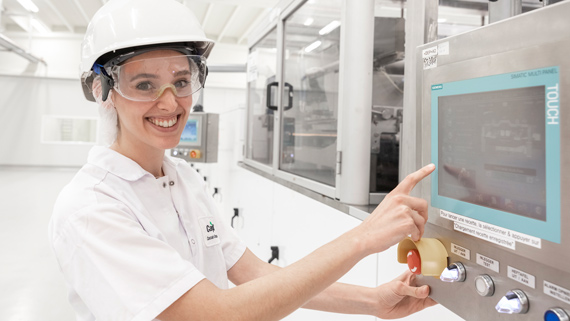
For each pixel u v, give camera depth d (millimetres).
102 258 634
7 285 2822
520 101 502
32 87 7938
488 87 551
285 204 1754
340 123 1296
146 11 727
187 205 899
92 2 6203
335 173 1364
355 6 1252
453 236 643
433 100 672
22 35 7719
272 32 2340
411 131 826
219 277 899
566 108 442
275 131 2109
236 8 6012
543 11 465
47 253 3480
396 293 768
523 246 504
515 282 522
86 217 657
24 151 8016
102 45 713
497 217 544
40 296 2684
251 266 971
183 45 758
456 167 626
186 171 1011
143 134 762
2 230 4070
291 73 1950
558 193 456
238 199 2906
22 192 5902
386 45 1454
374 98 1438
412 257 665
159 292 614
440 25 1749
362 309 822
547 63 461
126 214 703
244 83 8695
